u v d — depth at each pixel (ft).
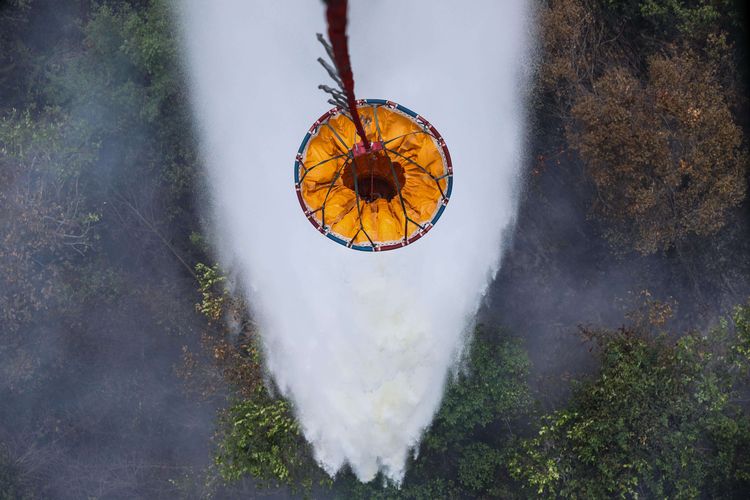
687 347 66.03
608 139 71.05
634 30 78.74
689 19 76.18
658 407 66.39
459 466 76.28
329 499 75.05
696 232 74.64
